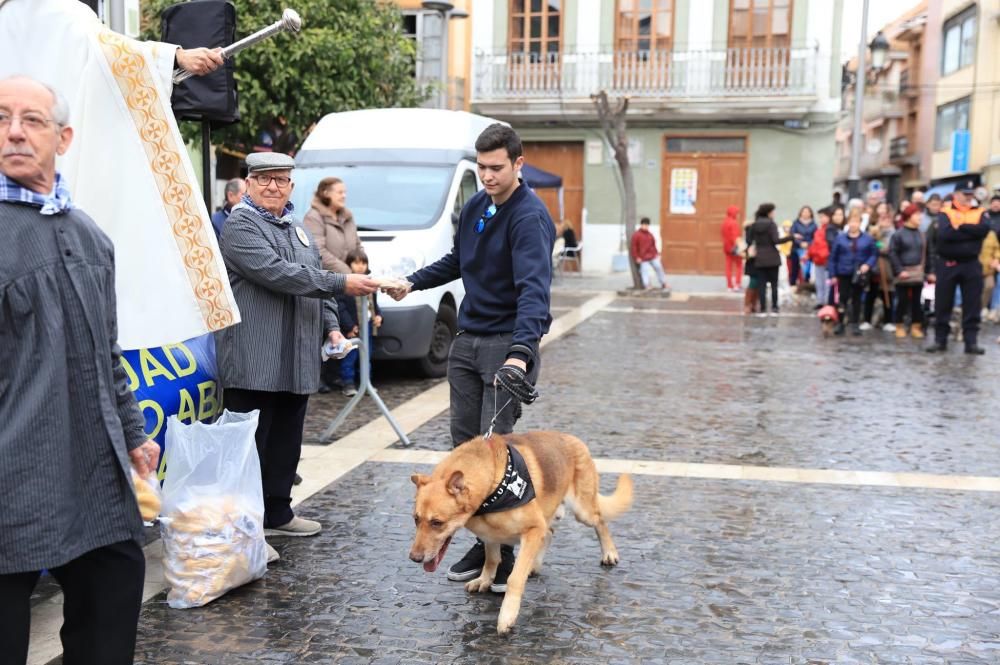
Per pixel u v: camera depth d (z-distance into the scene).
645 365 10.42
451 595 4.10
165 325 4.05
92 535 2.52
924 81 42.84
